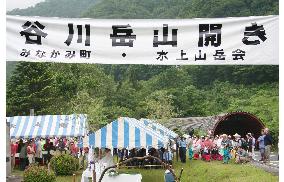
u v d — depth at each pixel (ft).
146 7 377.91
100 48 28.53
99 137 58.44
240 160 84.07
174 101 227.20
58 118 96.73
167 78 269.85
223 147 88.33
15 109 161.99
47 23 28.53
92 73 214.28
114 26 28.50
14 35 28.43
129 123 59.31
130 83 268.82
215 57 28.19
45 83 164.35
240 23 28.14
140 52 28.43
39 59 28.45
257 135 153.38
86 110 149.69
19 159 82.79
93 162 51.75
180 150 91.50
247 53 28.09
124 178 46.60
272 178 56.95
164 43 28.37
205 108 221.87
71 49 28.50
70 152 92.89
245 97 214.28
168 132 95.40
